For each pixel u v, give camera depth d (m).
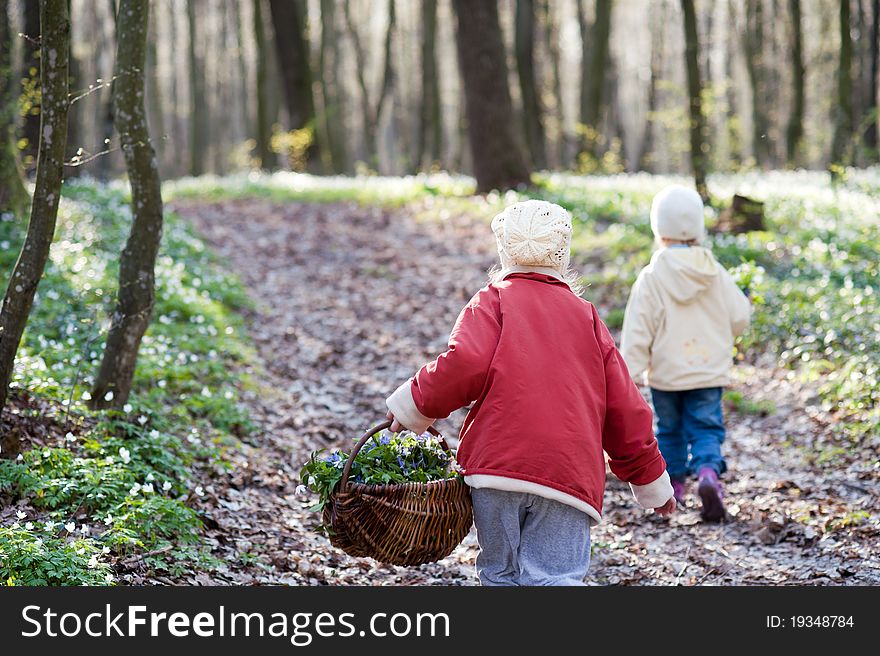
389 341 9.77
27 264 4.53
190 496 5.24
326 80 36.69
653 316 5.59
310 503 5.73
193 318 8.77
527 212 3.36
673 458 5.72
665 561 4.97
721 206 14.08
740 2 35.72
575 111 53.06
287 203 18.09
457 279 12.02
